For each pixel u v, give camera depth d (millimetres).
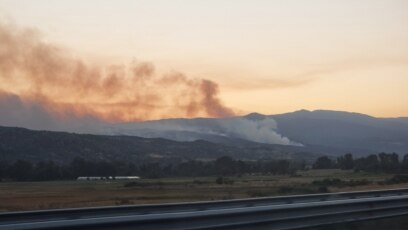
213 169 115562
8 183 86500
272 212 16250
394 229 18250
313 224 17344
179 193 44125
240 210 15477
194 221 14672
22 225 11969
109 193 48281
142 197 38781
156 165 117938
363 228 18156
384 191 25094
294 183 57375
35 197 43062
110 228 13094
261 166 116938
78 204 31375
